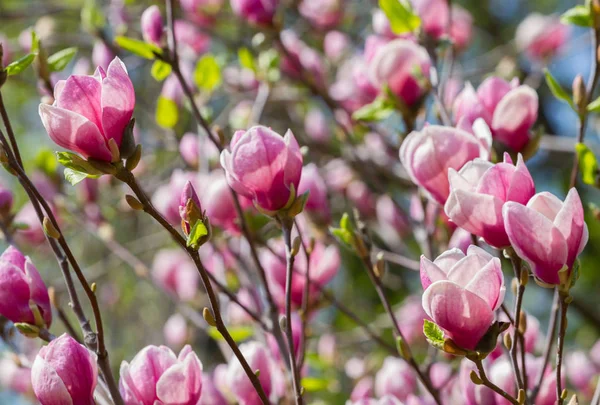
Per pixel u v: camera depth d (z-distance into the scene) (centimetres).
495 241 192
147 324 434
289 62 296
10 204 225
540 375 205
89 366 194
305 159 363
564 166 425
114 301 423
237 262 248
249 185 197
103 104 191
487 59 389
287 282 199
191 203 190
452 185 192
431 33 237
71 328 213
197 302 303
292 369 198
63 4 388
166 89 252
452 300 186
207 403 226
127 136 192
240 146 196
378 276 213
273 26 266
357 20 408
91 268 389
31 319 204
